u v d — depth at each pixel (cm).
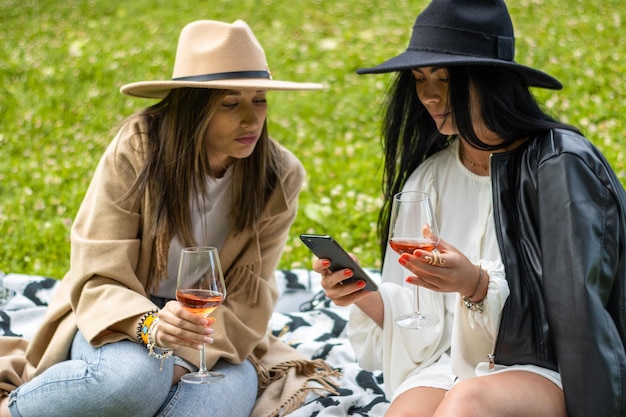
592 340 282
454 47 315
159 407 321
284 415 350
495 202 310
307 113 762
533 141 310
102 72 847
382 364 346
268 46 906
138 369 311
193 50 336
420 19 326
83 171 663
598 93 729
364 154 686
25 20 985
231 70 331
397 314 334
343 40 916
